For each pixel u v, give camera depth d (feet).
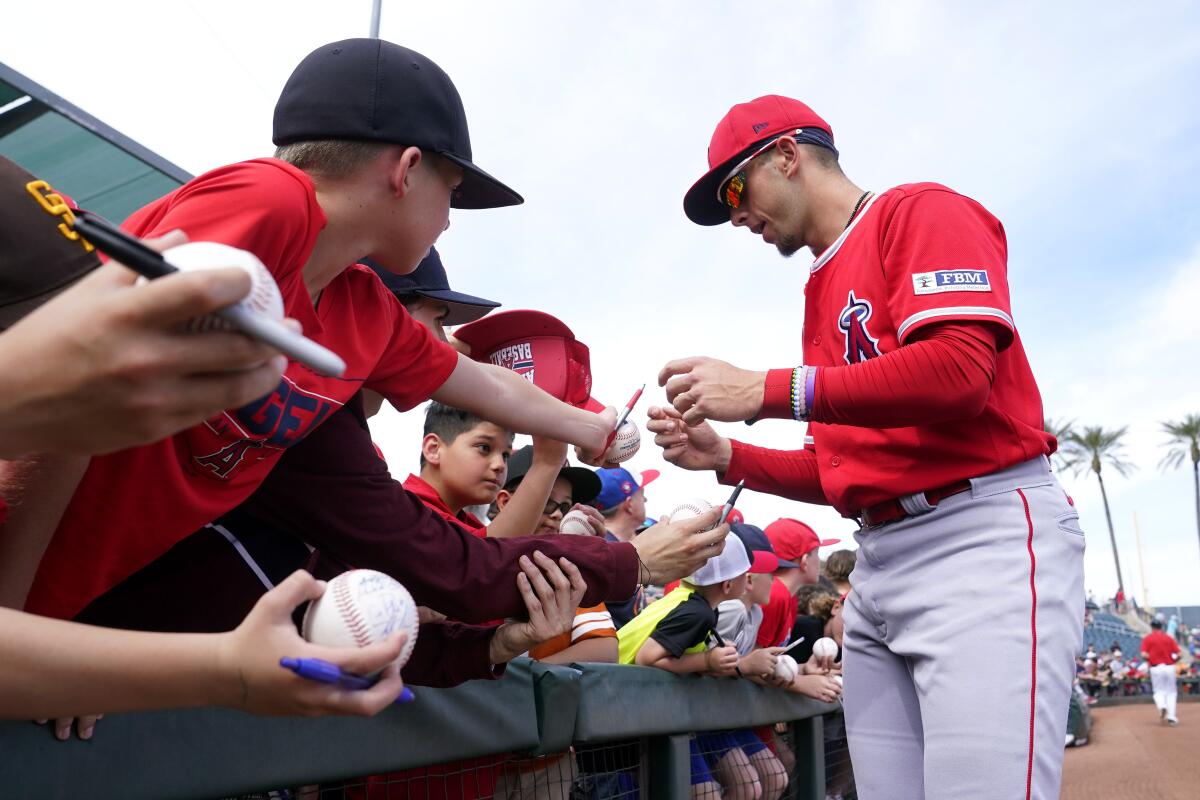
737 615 12.02
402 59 4.72
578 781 7.88
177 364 2.14
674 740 8.80
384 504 5.02
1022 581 6.26
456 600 5.22
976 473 6.52
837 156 7.86
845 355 7.16
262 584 4.68
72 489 3.46
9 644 2.58
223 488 4.26
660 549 6.54
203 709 4.49
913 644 6.61
